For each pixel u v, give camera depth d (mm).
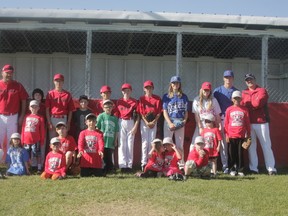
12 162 7914
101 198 5984
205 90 8453
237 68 14258
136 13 9742
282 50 13227
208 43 12594
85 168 7691
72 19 9688
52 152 7574
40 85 13844
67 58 13953
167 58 14094
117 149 9172
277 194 6344
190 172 7656
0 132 8430
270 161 8484
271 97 14109
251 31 10312
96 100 9289
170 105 8539
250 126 8398
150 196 6105
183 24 10078
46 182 6988
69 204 5719
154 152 7711
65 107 8531
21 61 13859
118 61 13969
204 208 5598
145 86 8688
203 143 7688
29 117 8242
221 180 7398
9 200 5867
